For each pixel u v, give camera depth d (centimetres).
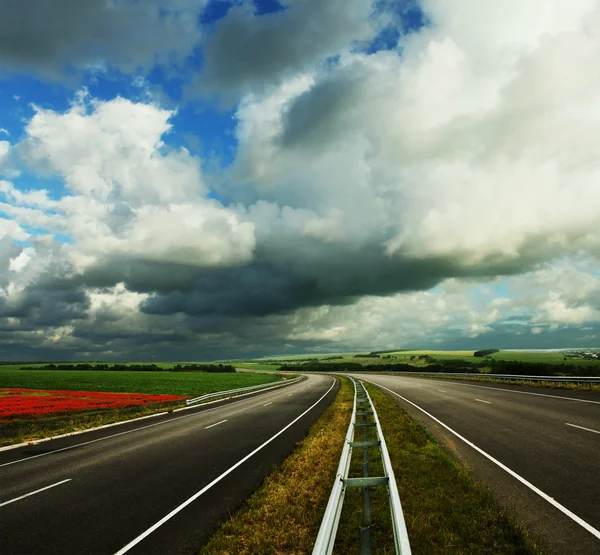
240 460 1080
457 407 1939
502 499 673
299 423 1784
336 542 535
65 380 6600
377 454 1027
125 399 3369
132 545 561
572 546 502
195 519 657
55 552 540
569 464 849
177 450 1238
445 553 491
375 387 3731
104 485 857
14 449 1351
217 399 3416
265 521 631
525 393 2408
